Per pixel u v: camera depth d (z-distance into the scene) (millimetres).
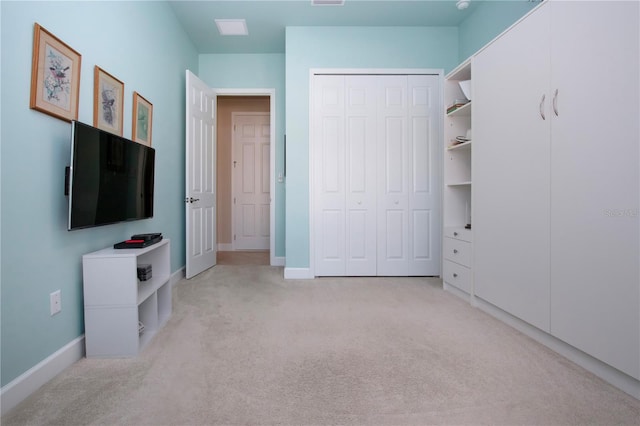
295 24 3270
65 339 1549
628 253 1295
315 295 2715
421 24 3277
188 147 3184
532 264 1805
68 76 1573
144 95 2469
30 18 1352
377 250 3357
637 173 1262
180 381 1413
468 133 2719
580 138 1497
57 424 1136
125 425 1134
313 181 3320
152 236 2053
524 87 1853
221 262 4230
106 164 1744
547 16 1679
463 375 1459
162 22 2803
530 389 1349
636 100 1261
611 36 1352
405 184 3346
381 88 3328
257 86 3977
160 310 2205
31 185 1358
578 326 1514
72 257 1608
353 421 1158
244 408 1229
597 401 1268
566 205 1575
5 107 1231
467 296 2545
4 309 1222
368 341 1819
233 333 1930
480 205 2301
